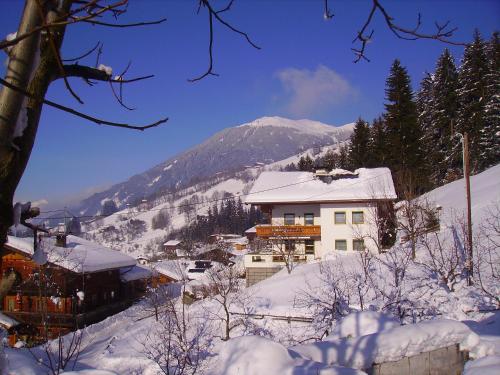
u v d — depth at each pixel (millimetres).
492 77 44531
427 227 24312
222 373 3854
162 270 40812
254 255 30891
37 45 1643
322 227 32062
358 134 50219
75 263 25234
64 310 26719
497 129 42938
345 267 21953
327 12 2133
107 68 1917
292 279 23000
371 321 5855
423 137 46000
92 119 1693
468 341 5352
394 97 43344
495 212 23750
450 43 2049
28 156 1660
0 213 1586
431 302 12930
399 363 4746
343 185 33000
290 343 13688
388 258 18547
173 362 13438
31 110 1660
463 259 16875
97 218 22734
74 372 4160
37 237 2471
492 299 13047
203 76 2246
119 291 35094
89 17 1592
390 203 30266
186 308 23016
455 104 46031
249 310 19188
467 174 18375
